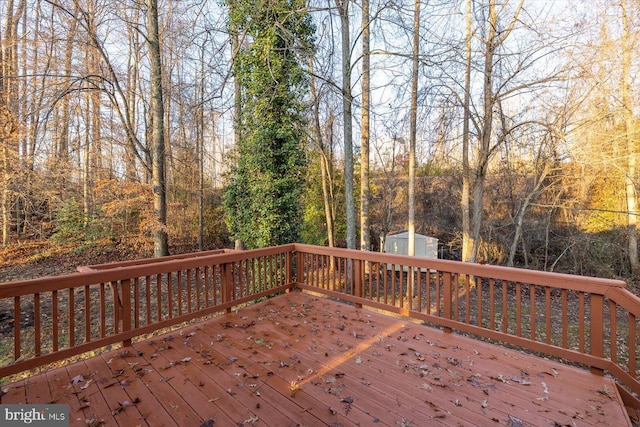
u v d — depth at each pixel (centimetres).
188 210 1359
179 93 835
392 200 1462
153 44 802
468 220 978
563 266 1054
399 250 1128
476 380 239
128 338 293
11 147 861
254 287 427
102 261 1062
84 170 1139
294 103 643
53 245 1117
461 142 992
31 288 238
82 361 266
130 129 843
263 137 618
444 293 329
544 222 1075
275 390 226
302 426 188
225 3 641
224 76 651
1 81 847
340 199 1341
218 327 342
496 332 293
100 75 796
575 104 706
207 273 363
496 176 1148
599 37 691
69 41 811
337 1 580
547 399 215
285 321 360
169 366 259
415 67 725
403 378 242
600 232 1012
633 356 225
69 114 1109
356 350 288
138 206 995
